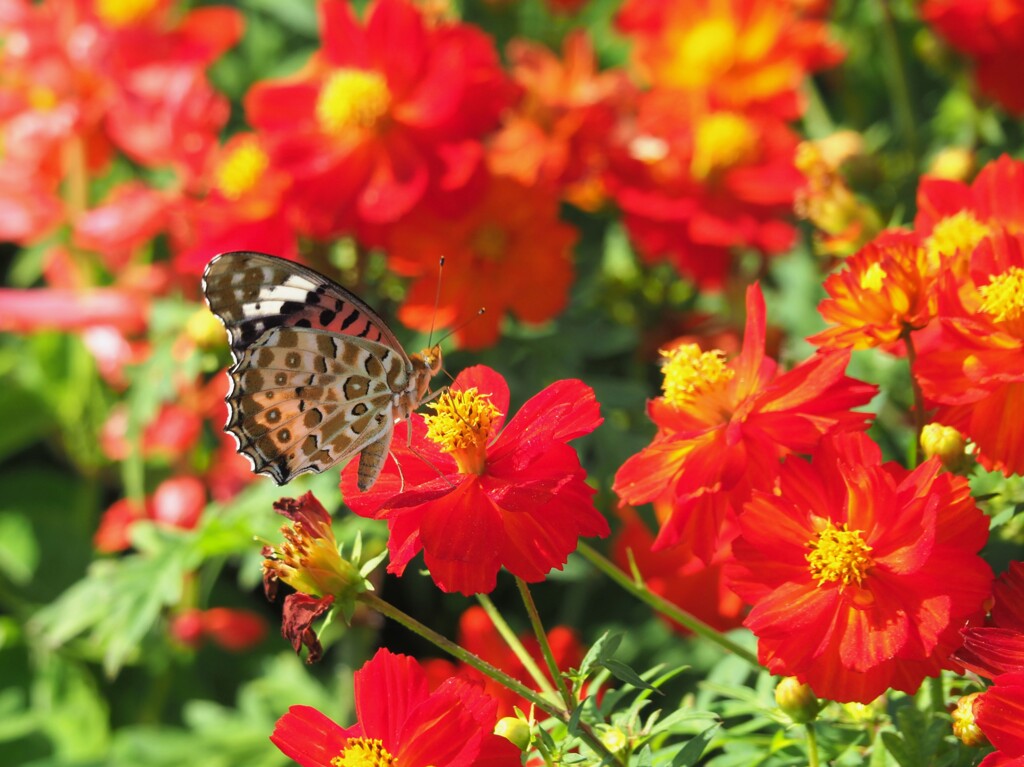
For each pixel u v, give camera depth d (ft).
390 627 1.97
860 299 1.34
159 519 1.92
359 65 1.81
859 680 1.28
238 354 1.47
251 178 1.83
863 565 1.28
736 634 1.49
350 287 1.79
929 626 1.27
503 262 1.78
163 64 1.98
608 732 1.33
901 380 1.66
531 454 1.32
